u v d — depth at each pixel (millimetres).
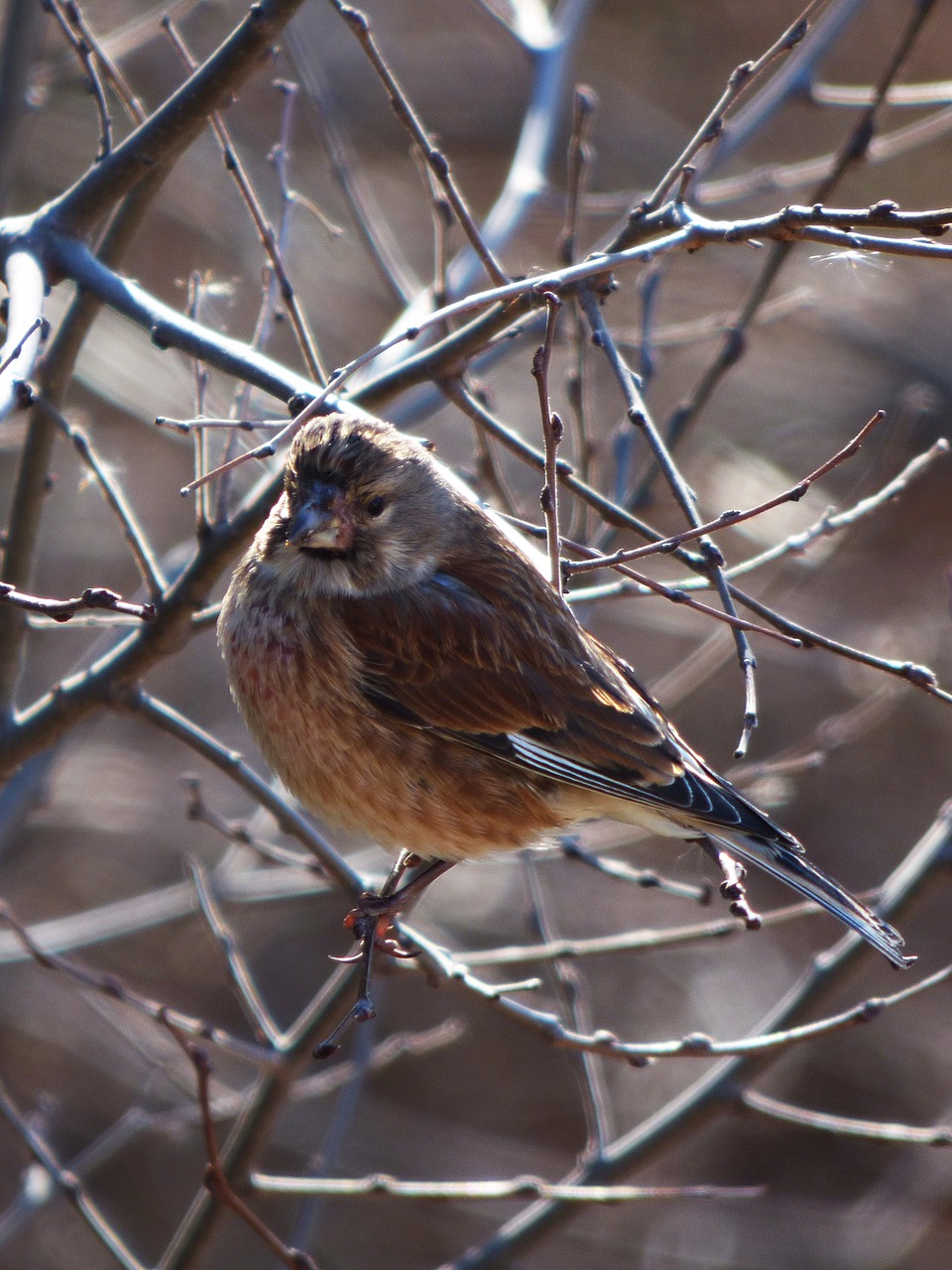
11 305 5723
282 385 5914
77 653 15336
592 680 6809
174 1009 15602
